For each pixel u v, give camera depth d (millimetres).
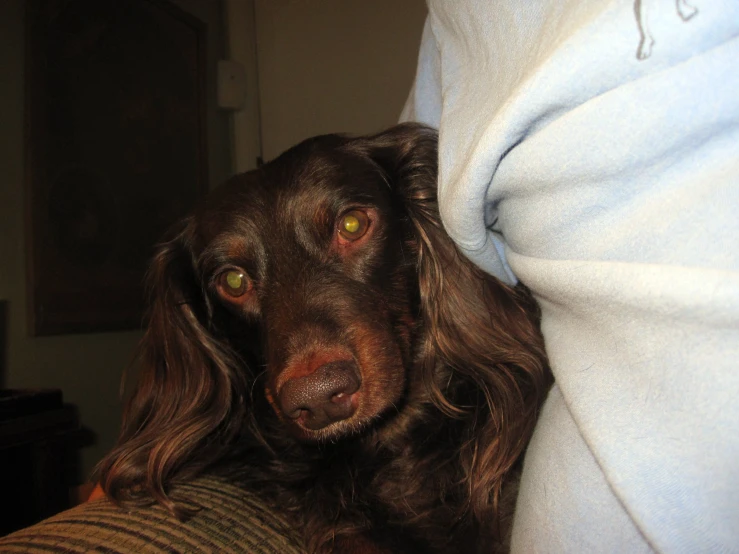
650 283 119
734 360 114
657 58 128
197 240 279
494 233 219
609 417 132
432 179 264
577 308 146
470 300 245
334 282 234
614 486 127
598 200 142
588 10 138
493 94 174
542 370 229
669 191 131
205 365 278
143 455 253
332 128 718
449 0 203
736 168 122
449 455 252
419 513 241
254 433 274
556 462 153
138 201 620
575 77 137
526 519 159
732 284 108
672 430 122
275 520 213
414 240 264
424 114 278
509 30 169
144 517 177
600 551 137
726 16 122
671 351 121
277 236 244
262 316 245
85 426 552
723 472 116
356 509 238
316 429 213
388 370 221
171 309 288
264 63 755
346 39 707
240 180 268
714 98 122
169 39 664
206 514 188
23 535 163
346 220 247
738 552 117
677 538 120
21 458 388
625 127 130
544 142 145
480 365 237
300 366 206
